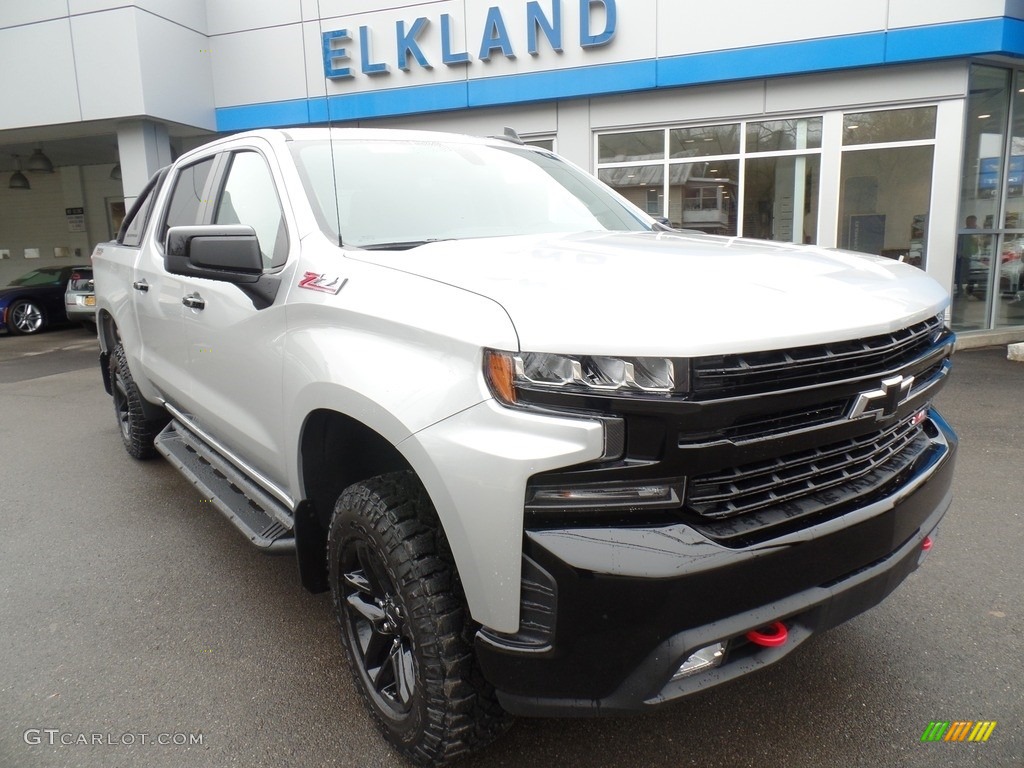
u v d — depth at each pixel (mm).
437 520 2094
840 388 1907
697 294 1880
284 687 2717
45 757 2357
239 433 3033
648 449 1717
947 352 2426
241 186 3230
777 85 9938
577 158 11047
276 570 3664
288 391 2516
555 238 2748
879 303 2066
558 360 1729
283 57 11930
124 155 11648
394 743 2264
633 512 1764
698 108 10352
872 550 2035
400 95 11469
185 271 2637
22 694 2697
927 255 9664
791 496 1938
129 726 2510
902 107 9484
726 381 1747
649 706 1772
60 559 3824
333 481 2623
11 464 5531
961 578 3367
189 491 4820
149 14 11102
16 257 19094
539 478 1728
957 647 2836
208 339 3195
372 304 2166
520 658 1804
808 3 9438
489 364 1803
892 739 2350
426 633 2010
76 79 11297
